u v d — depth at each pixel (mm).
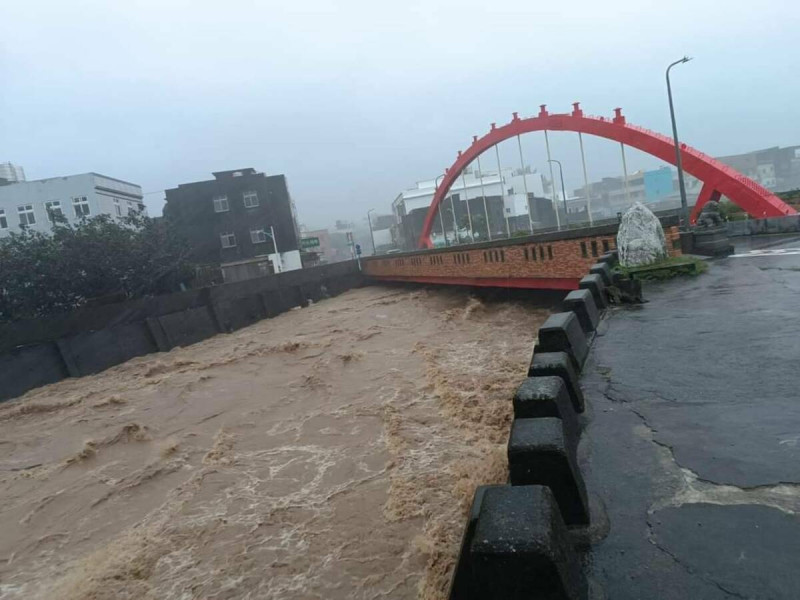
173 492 8789
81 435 12773
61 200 35594
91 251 26594
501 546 1851
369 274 45281
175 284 31609
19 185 35156
